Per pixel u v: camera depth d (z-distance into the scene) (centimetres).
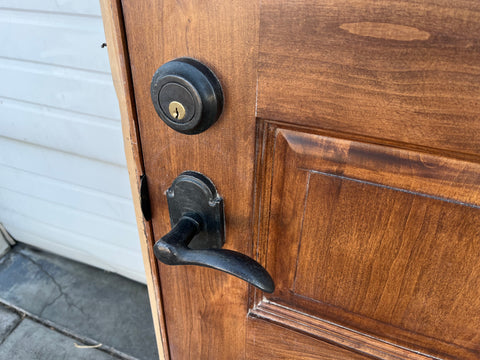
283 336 57
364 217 39
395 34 28
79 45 84
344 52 30
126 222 121
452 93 28
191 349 69
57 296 143
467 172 33
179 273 57
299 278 49
